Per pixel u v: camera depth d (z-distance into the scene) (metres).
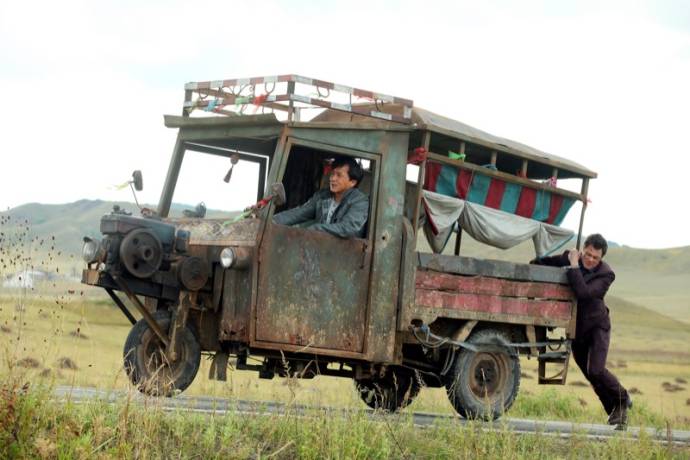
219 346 9.23
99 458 5.98
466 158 11.63
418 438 7.75
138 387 8.45
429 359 10.73
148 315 8.76
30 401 6.42
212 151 10.33
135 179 9.45
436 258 10.06
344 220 9.52
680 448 8.99
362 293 9.62
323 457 6.79
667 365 63.25
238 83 9.63
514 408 16.00
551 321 10.99
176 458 6.42
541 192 11.36
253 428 7.18
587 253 11.14
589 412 15.96
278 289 9.03
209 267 9.05
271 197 8.98
